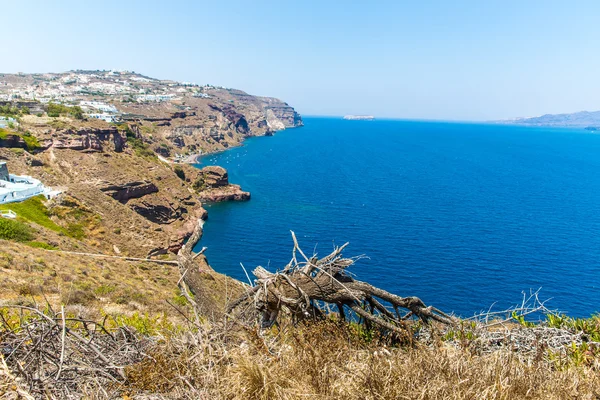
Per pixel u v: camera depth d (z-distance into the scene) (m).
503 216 83.75
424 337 7.03
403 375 4.24
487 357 5.20
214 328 5.55
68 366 4.16
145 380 4.36
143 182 90.44
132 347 5.09
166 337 5.36
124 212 74.25
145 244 68.56
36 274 21.92
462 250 59.34
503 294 43.22
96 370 4.21
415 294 42.59
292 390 4.17
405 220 79.75
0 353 3.82
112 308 18.42
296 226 77.12
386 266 52.00
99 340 5.12
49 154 88.25
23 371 3.69
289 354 5.07
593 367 5.42
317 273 7.66
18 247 28.36
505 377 4.41
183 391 4.32
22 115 119.44
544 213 87.44
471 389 3.98
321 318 7.13
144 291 25.88
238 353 4.77
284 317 7.64
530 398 4.19
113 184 84.31
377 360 4.69
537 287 45.28
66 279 22.83
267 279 7.47
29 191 64.75
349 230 72.75
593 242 65.06
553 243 64.00
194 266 8.65
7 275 19.94
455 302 40.91
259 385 4.24
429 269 50.88
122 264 36.12
